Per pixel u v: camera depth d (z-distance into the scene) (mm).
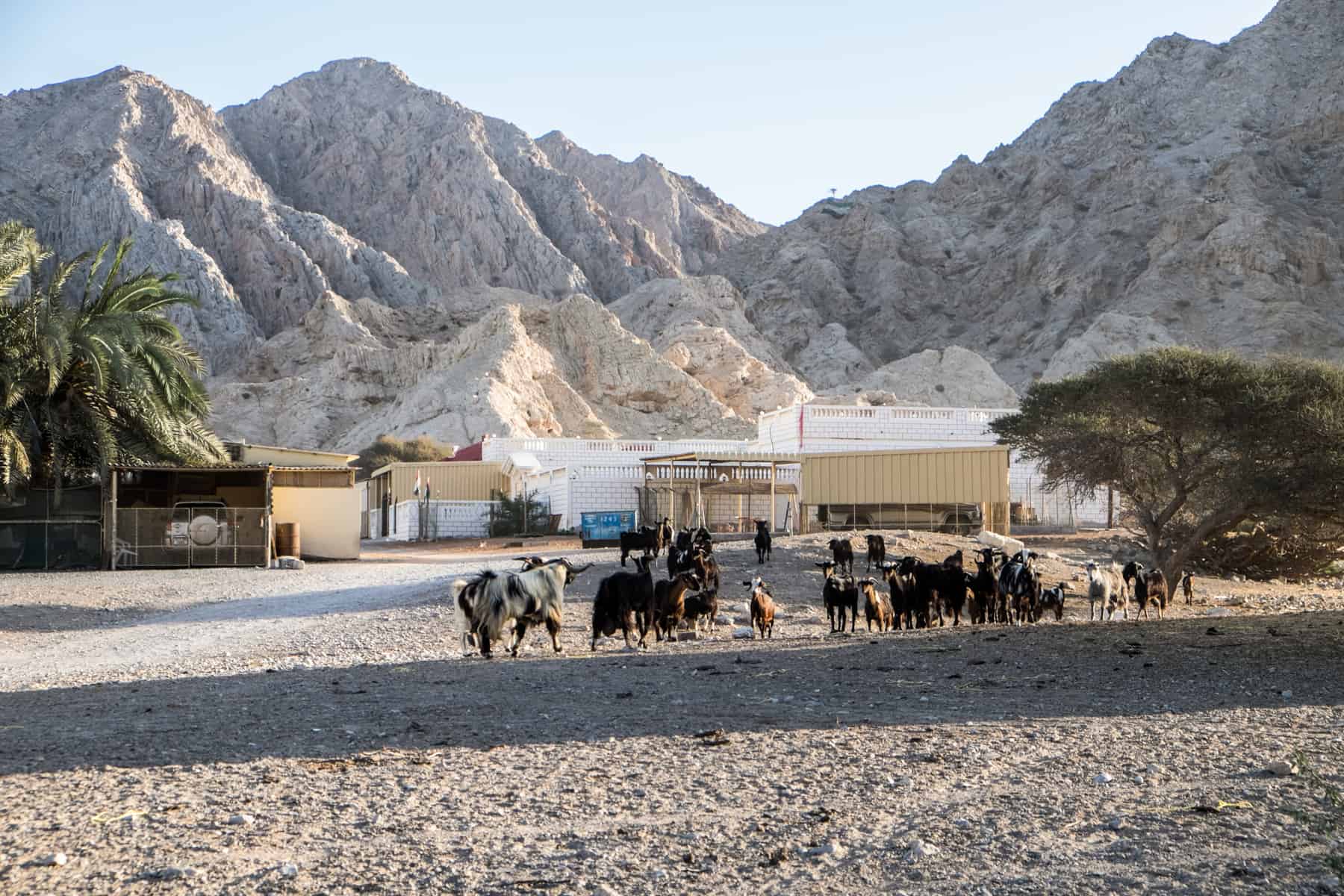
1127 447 49125
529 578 18344
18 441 39719
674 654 18453
